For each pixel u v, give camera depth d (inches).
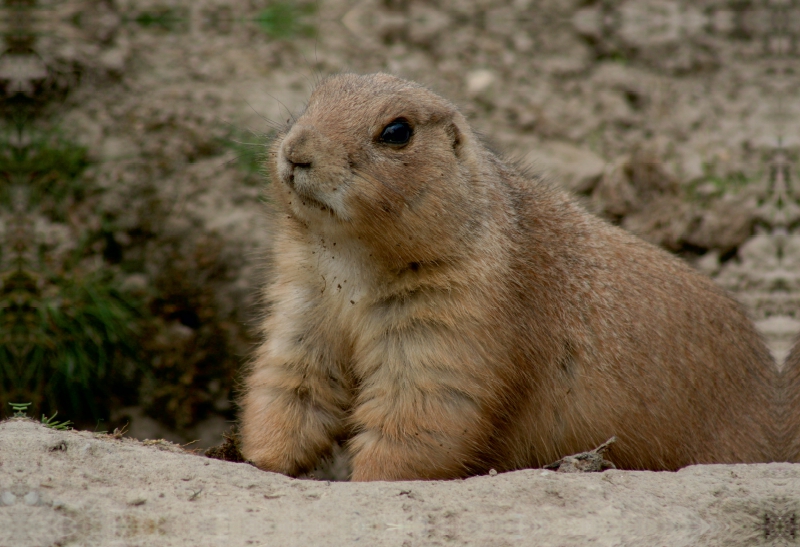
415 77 725.9
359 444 353.7
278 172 331.9
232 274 594.9
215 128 625.3
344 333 364.8
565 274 388.5
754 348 436.8
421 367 344.2
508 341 354.6
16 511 257.4
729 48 795.4
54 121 613.3
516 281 366.3
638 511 285.1
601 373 381.7
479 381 344.5
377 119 335.3
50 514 258.5
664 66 781.3
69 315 573.6
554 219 405.7
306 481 299.7
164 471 293.1
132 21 680.4
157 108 628.4
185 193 605.9
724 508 293.6
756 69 778.2
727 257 644.1
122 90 637.3
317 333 370.0
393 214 333.4
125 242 598.9
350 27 751.1
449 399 343.6
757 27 805.9
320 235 347.9
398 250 341.4
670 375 392.2
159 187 605.9
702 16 811.4
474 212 352.8
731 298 448.5
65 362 567.5
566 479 304.7
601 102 745.0
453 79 740.0
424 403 343.3
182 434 597.3
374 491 290.7
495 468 372.5
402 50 749.9
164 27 687.7
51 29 645.3
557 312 379.2
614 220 655.1
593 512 281.4
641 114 740.7
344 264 354.0
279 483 295.4
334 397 374.0
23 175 589.3
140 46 666.8
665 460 393.1
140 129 619.8
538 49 779.4
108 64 643.5
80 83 630.5
